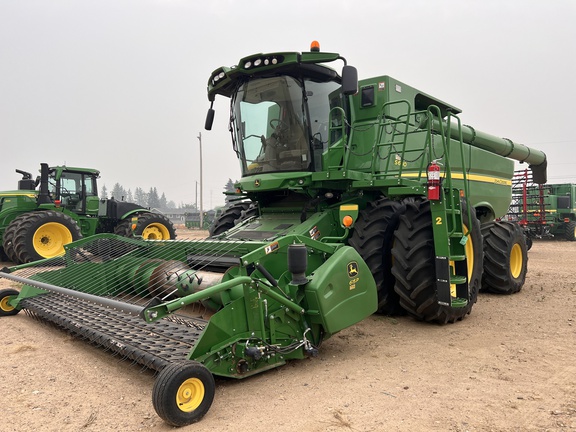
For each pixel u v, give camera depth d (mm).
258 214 6727
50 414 3092
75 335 4750
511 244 7336
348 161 5801
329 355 4309
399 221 5297
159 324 4156
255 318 3600
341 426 2881
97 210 13609
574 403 3203
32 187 13094
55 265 6129
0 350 4430
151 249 5523
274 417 3014
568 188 21938
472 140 8336
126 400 3322
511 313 6039
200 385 3014
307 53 5312
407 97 6531
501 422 2922
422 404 3197
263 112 5824
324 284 3934
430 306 5125
